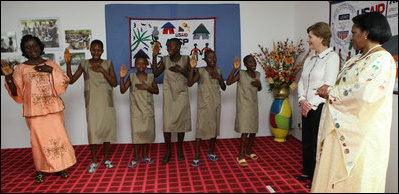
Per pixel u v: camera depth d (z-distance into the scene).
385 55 1.57
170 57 3.14
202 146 3.79
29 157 3.44
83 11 3.70
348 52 2.89
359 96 1.56
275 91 3.83
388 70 1.55
